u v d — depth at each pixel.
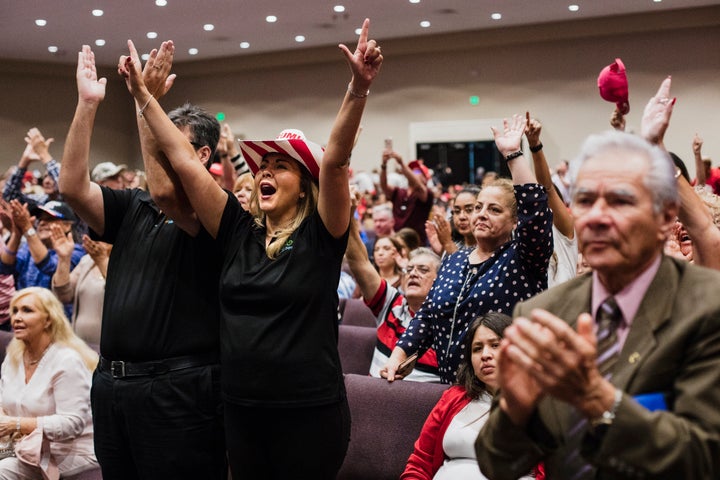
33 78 15.80
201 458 2.49
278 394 2.21
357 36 13.80
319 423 2.23
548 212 2.59
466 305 2.79
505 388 1.23
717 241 1.62
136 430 2.48
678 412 1.17
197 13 11.84
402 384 3.01
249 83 15.52
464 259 2.98
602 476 1.24
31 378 3.36
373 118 14.55
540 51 13.33
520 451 1.30
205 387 2.49
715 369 1.17
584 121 13.12
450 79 13.97
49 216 5.17
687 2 11.82
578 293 1.37
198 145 2.62
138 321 2.50
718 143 12.34
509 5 11.74
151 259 2.56
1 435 3.21
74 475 3.31
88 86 2.62
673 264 1.29
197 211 2.42
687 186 1.65
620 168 1.23
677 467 1.12
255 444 2.28
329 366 2.27
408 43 14.03
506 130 2.70
